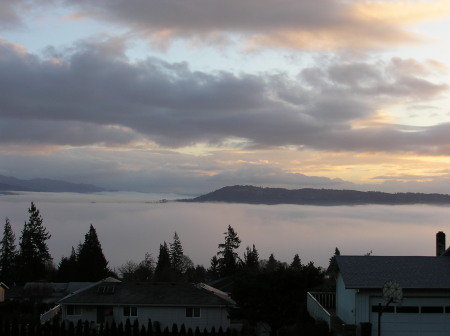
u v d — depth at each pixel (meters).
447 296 32.06
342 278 34.72
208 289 55.03
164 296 51.31
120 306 50.53
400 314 32.09
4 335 46.12
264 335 47.56
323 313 36.03
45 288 81.81
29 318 56.84
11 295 82.62
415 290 31.97
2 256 110.94
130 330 46.34
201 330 50.00
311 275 44.59
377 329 31.97
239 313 42.34
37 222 113.50
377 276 32.62
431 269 33.56
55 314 53.34
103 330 48.00
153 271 117.38
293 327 38.69
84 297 51.19
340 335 32.53
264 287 40.91
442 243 40.66
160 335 46.12
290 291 41.38
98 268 102.56
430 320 32.03
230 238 117.31
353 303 32.72
